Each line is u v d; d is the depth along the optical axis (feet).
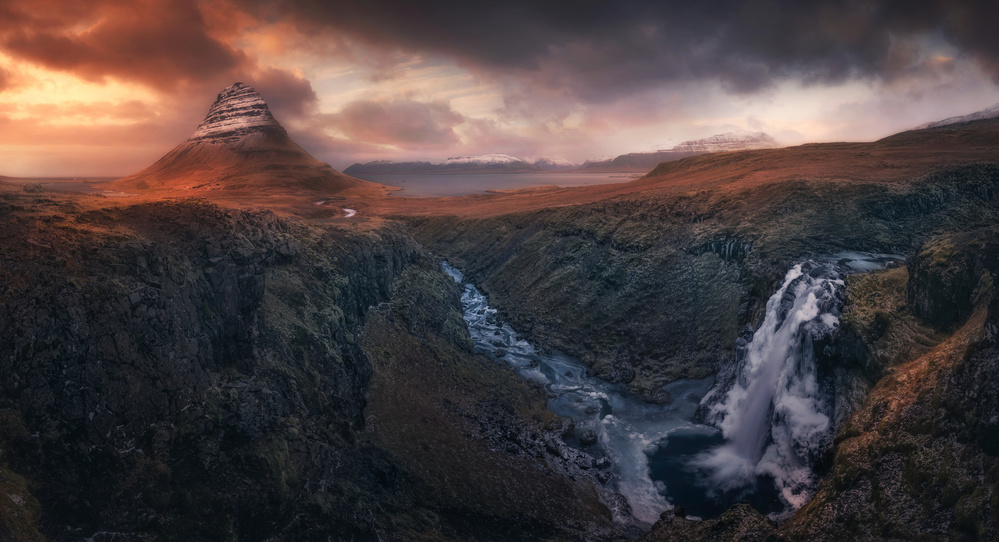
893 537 83.97
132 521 67.00
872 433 104.32
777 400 143.84
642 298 227.61
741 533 95.55
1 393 63.62
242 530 76.95
